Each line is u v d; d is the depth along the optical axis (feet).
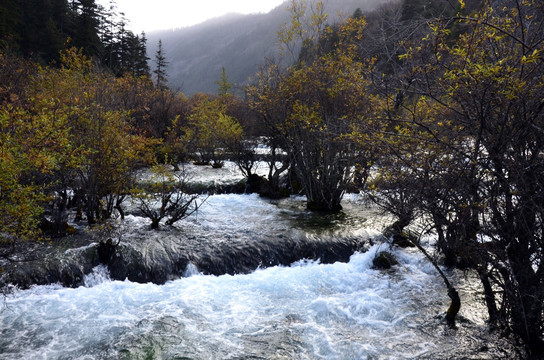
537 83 12.32
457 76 12.50
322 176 37.17
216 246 27.25
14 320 18.75
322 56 37.40
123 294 21.91
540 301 14.69
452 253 25.62
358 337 18.22
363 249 29.01
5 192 18.54
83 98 31.71
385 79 15.46
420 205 15.23
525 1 12.89
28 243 24.89
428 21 13.37
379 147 16.43
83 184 28.89
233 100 86.69
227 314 20.39
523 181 12.51
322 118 35.06
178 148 65.51
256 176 48.34
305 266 27.25
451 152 13.88
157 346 17.22
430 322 19.35
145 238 27.58
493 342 17.13
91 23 135.23
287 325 19.39
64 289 21.81
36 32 112.98
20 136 19.36
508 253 14.71
